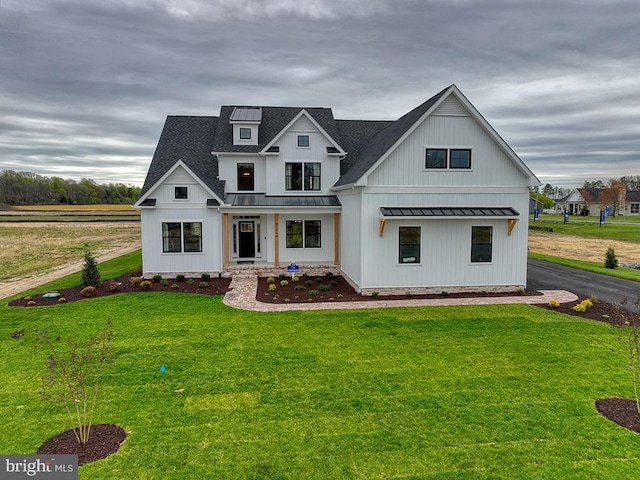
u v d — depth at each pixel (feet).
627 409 25.49
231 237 77.71
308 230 75.56
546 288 62.28
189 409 25.71
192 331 40.98
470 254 58.65
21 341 38.29
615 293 58.59
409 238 57.47
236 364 32.76
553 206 382.22
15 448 21.57
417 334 40.04
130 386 28.91
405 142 56.44
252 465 20.21
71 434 22.91
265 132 78.59
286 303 52.80
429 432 23.03
